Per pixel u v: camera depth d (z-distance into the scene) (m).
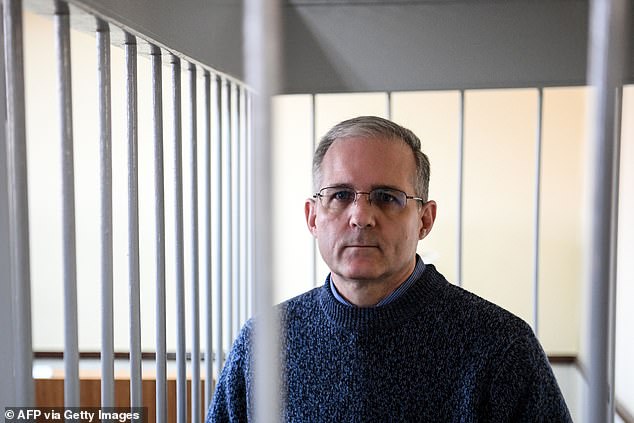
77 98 3.36
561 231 3.49
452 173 3.51
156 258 1.17
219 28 1.42
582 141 3.42
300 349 1.18
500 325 1.12
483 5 1.85
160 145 1.15
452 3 1.86
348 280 1.13
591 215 0.55
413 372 1.12
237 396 1.25
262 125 0.52
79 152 3.41
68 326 0.85
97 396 2.42
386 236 1.10
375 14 1.89
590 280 0.55
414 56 1.89
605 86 0.53
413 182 1.14
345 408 1.14
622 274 3.06
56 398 2.43
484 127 3.48
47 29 3.46
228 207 1.71
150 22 1.00
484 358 1.09
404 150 1.13
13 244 0.73
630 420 2.84
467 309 1.14
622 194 3.10
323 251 1.15
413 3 1.87
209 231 1.56
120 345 3.02
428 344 1.12
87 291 3.50
